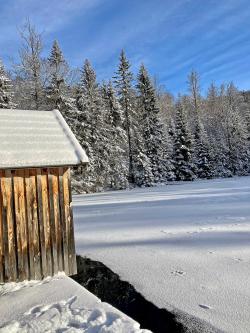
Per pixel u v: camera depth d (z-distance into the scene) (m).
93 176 33.47
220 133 57.66
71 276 7.71
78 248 9.66
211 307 5.75
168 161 45.25
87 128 33.62
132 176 39.16
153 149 42.31
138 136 39.81
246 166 54.28
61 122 8.70
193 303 5.95
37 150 7.42
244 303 5.77
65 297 6.20
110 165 36.03
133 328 4.84
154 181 40.44
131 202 19.17
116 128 38.19
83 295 6.24
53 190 7.60
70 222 7.77
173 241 9.65
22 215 7.19
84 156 7.63
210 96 74.81
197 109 62.81
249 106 74.25
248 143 55.34
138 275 7.39
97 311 5.39
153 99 43.75
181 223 11.96
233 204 16.16
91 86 37.81
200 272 7.24
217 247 8.80
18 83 25.75
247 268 7.25
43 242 7.39
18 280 7.04
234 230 10.43
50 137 8.00
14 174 7.14
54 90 27.52
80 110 33.75
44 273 7.35
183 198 19.89
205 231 10.55
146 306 6.04
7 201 7.04
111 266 8.05
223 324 5.21
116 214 14.81
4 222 6.99
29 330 4.95
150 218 13.29
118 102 39.38
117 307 6.12
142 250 9.02
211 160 49.66
